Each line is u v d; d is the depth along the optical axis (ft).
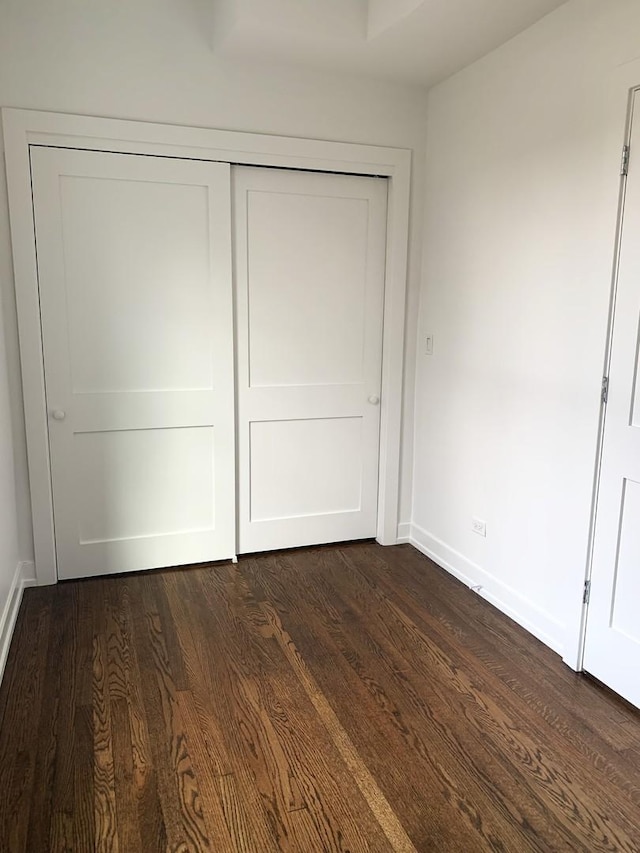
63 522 9.84
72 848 5.17
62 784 5.84
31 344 9.14
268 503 11.14
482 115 9.21
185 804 5.64
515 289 8.68
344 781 5.94
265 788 5.83
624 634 7.18
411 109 10.52
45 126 8.71
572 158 7.55
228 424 10.48
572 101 7.51
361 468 11.66
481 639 8.52
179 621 8.83
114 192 9.25
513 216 8.66
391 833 5.36
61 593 9.60
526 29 8.23
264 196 10.17
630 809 5.66
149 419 10.01
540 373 8.29
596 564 7.50
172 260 9.71
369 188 10.74
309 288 10.69
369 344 11.25
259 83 9.63
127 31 8.92
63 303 9.27
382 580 10.32
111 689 7.27
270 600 9.52
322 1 8.51
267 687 7.36
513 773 6.08
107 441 9.87
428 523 11.32
